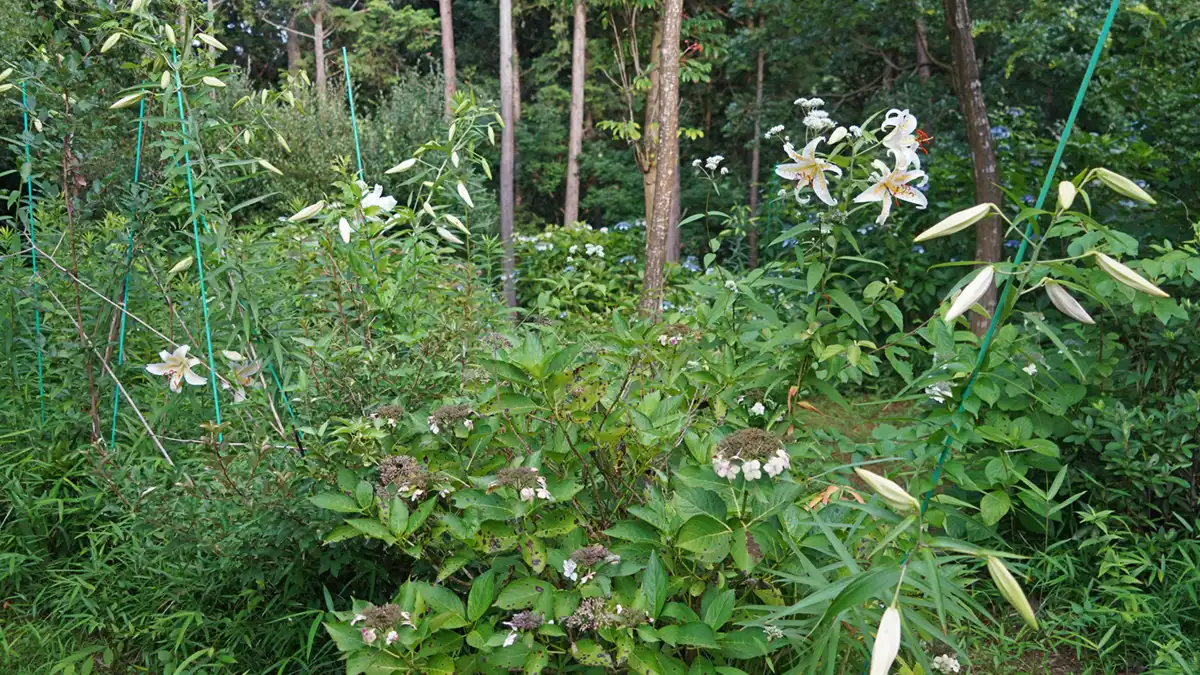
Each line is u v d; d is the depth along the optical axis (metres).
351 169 11.64
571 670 2.17
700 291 3.28
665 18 5.30
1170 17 7.33
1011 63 9.84
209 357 2.95
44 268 3.96
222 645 2.75
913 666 2.23
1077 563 3.28
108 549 3.33
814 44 12.20
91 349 3.36
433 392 3.11
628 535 2.17
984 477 3.25
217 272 2.91
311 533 2.56
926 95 12.02
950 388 2.76
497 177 19.61
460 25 25.97
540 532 2.20
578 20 17.11
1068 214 1.66
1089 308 3.99
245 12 24.12
